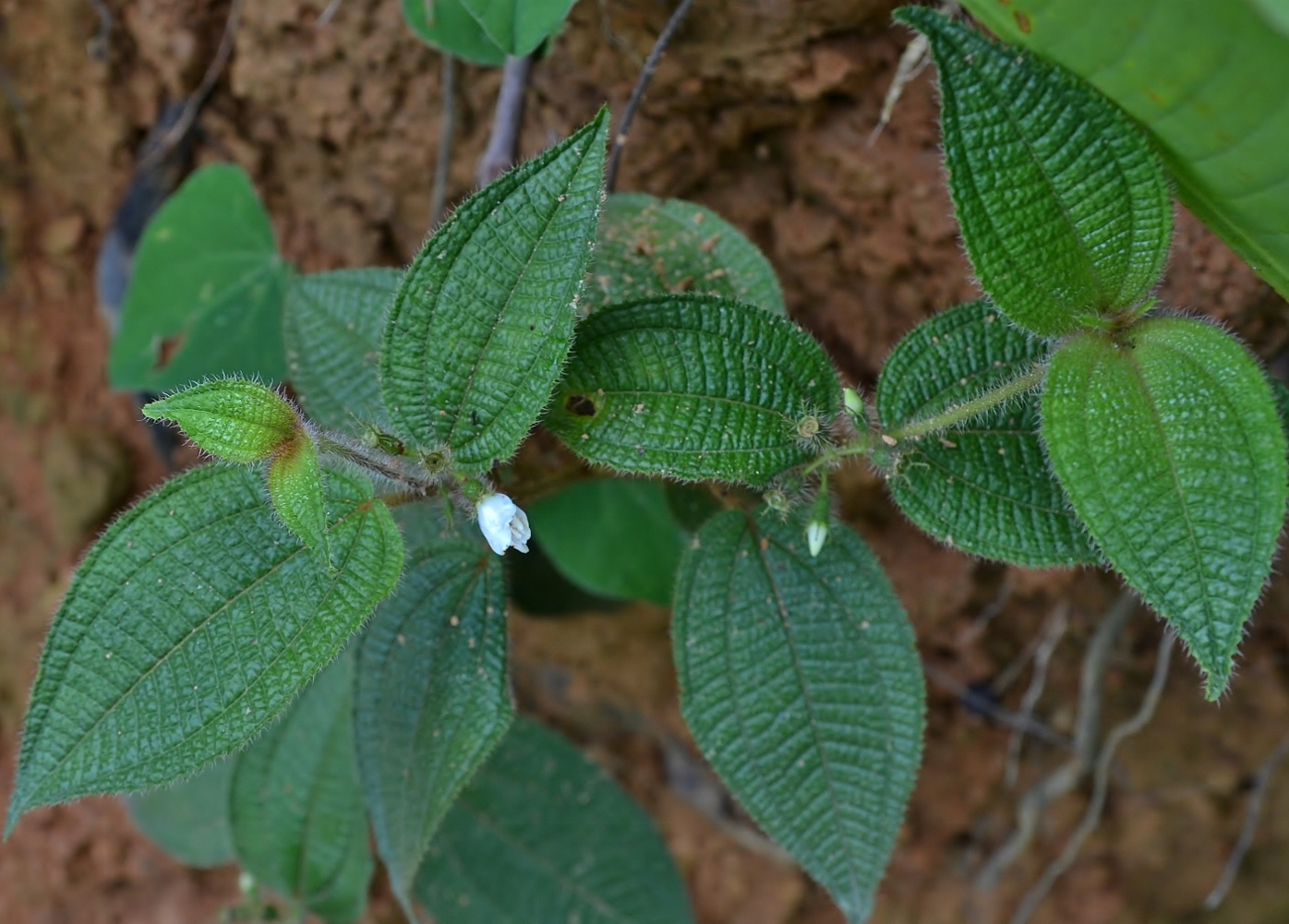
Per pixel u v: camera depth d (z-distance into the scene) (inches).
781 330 21.0
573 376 20.9
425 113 27.2
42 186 31.9
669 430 20.9
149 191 30.0
